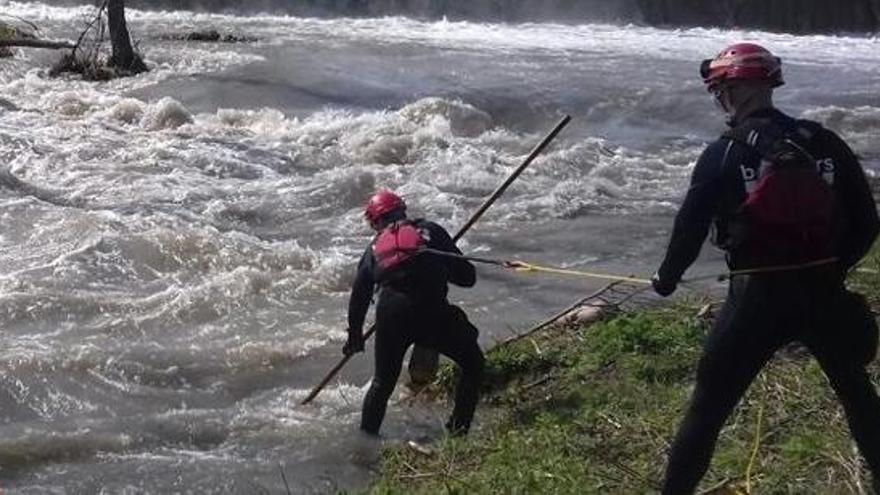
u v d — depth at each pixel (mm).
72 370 7934
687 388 6832
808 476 5309
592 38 31109
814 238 4379
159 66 20812
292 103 18625
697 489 5316
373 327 7164
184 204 12578
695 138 17812
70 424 7105
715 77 4562
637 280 5777
